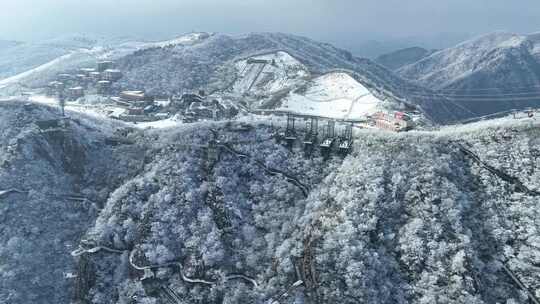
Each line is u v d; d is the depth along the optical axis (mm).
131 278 189750
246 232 194750
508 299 154125
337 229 173750
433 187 179000
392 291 160500
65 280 195125
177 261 191875
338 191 190375
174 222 199500
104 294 187375
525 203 174750
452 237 165375
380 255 168000
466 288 152750
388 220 176000
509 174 184500
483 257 165625
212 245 189250
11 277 188000
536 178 179250
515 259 162500
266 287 174250
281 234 189875
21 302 183875
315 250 173375
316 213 186750
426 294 156250
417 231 168750
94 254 196750
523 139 192875
